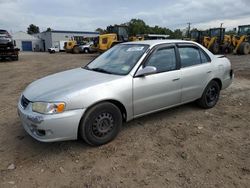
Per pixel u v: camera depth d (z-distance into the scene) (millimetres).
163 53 4570
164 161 3480
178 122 4828
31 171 3287
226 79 5801
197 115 5199
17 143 4020
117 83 3900
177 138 4168
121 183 3027
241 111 5504
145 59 4297
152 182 3037
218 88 5688
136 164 3414
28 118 3527
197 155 3633
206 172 3225
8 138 4195
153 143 3994
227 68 5789
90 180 3090
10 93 7508
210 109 5590
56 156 3635
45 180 3104
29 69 14266
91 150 3783
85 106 3578
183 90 4828
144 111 4328
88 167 3361
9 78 10680
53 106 3410
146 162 3455
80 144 3957
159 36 28266
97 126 3773
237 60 17422
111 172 3246
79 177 3152
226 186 2959
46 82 4125
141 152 3723
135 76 4113
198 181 3045
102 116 3801
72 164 3436
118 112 3969
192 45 5141
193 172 3225
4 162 3492
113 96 3820
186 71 4832
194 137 4211
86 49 36344
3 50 20078
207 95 5465
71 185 3006
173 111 5406
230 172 3225
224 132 4410
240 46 22750
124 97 3967
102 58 4961
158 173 3211
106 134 3914
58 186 2992
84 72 4480
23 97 3881
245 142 4039
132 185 2988
